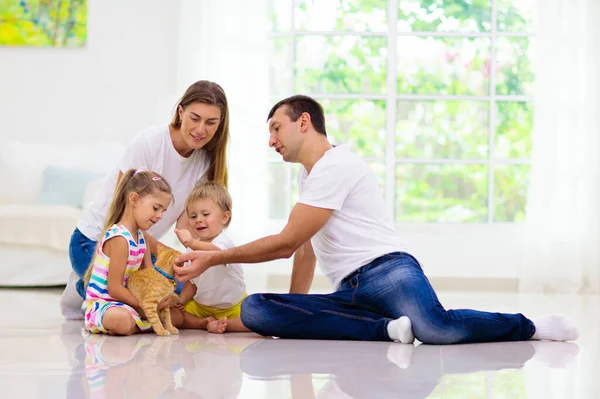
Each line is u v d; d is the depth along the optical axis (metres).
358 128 6.13
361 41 6.12
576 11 5.77
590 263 5.72
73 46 5.98
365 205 2.91
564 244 5.73
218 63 5.78
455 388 2.01
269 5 6.08
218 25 5.77
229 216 3.20
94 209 3.35
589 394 1.96
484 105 6.12
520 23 6.11
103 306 2.94
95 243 3.34
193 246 2.96
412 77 6.13
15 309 3.85
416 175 6.12
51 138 5.98
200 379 2.09
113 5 5.98
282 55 6.08
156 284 2.92
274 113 2.97
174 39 5.98
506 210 6.12
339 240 2.89
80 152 5.72
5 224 4.96
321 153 2.96
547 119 5.78
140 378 2.10
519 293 5.60
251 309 2.84
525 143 6.12
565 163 5.75
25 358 2.40
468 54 6.12
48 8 5.97
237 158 5.75
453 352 2.57
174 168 3.26
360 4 6.12
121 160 3.26
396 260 2.82
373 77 6.12
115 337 2.89
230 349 2.60
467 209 6.12
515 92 6.12
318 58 6.11
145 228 3.01
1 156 5.65
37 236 4.97
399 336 2.72
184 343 2.74
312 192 2.85
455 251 5.96
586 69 5.75
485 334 2.78
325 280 5.73
